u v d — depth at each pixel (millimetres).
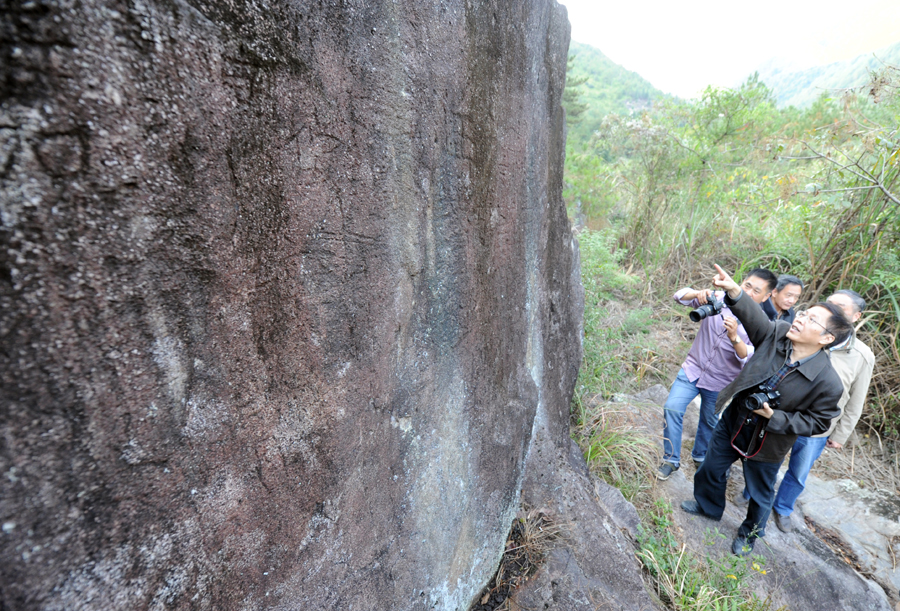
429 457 1347
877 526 2924
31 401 475
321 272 865
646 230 6137
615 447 2926
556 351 2541
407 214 1098
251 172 688
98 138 497
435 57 1093
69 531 517
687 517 2635
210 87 604
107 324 534
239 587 776
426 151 1123
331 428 948
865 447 3574
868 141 3996
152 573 618
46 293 477
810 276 4520
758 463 2281
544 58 1891
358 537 1085
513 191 1683
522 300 1929
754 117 5965
